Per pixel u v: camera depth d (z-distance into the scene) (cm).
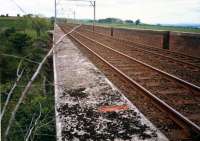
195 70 1191
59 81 905
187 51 1853
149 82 939
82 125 518
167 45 2145
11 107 703
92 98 703
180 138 487
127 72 1112
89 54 1650
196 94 794
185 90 838
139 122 538
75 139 458
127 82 934
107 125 520
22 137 535
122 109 615
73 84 862
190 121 532
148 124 529
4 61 1075
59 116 564
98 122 534
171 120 580
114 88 812
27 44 1408
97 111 599
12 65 1102
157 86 884
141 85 895
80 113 584
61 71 1084
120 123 530
